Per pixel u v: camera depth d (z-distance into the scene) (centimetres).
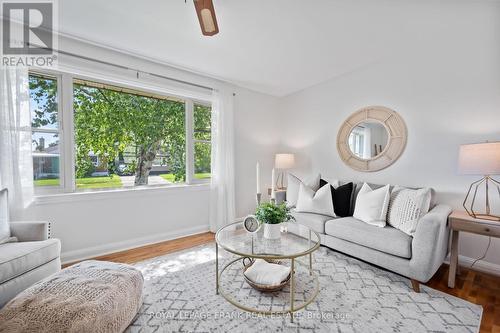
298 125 405
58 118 240
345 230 233
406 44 266
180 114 333
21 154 206
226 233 204
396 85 285
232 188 354
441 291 191
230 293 183
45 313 115
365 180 319
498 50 217
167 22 206
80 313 116
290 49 264
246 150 390
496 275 219
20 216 204
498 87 219
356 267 229
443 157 252
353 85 328
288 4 192
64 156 243
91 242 253
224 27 218
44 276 168
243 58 279
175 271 220
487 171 185
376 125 304
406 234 205
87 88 258
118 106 280
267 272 185
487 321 156
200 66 298
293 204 315
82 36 225
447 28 239
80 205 246
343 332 144
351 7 200
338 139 345
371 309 166
